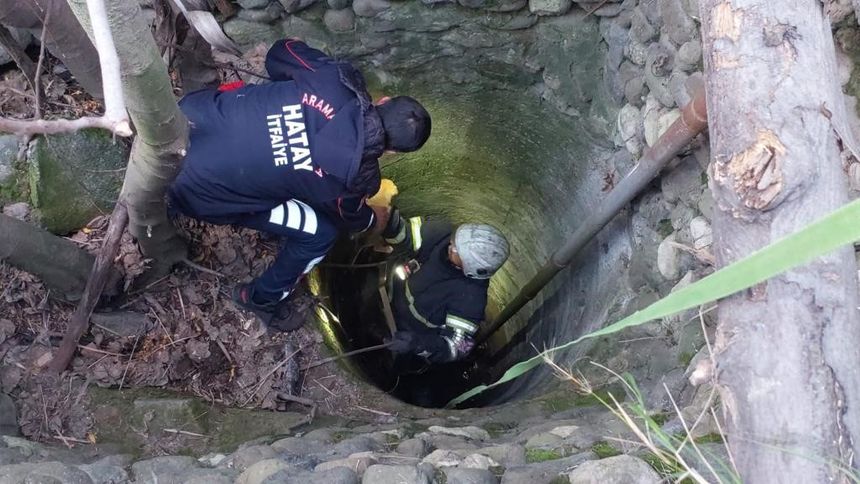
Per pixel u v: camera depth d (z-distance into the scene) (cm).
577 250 321
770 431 89
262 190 247
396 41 309
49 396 241
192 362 271
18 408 235
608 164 312
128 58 131
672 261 254
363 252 424
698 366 110
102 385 251
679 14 225
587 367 273
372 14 295
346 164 232
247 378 276
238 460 188
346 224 272
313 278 336
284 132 237
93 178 269
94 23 85
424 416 271
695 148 237
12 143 258
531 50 304
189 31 251
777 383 89
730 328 95
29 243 220
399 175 415
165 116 158
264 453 190
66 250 235
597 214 286
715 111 108
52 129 79
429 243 413
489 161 398
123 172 272
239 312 287
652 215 275
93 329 262
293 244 268
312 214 260
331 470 154
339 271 405
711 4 112
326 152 233
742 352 93
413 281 376
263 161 238
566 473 147
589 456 160
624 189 263
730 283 71
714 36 111
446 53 315
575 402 255
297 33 306
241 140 237
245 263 294
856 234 62
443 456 171
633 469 138
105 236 260
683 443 113
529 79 319
